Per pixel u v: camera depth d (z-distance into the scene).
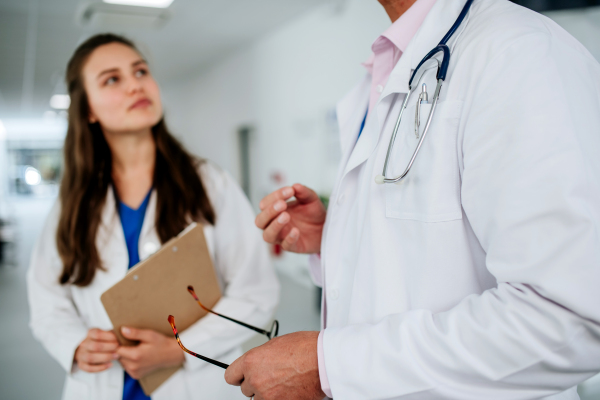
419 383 0.44
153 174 1.23
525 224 0.40
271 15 4.25
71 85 1.20
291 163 4.73
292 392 0.51
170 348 0.97
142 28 4.46
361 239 0.64
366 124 0.70
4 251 6.52
